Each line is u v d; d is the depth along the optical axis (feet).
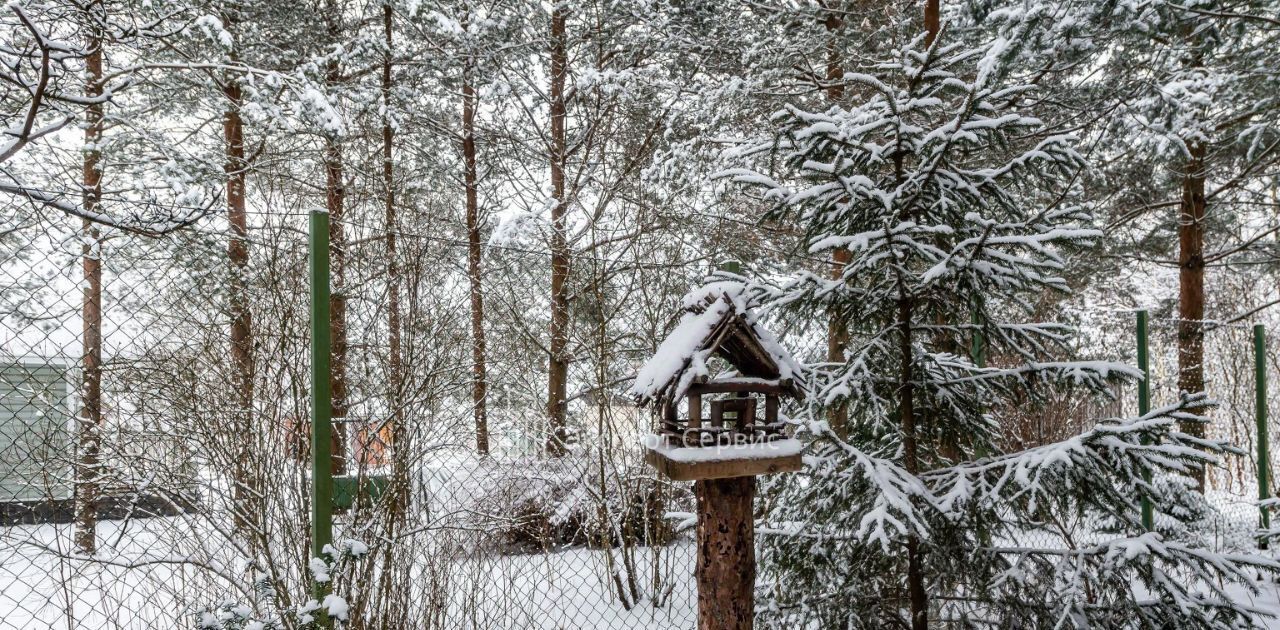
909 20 21.52
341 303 11.23
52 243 9.04
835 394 9.29
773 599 10.22
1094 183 24.41
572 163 28.94
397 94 22.80
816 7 22.39
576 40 27.50
